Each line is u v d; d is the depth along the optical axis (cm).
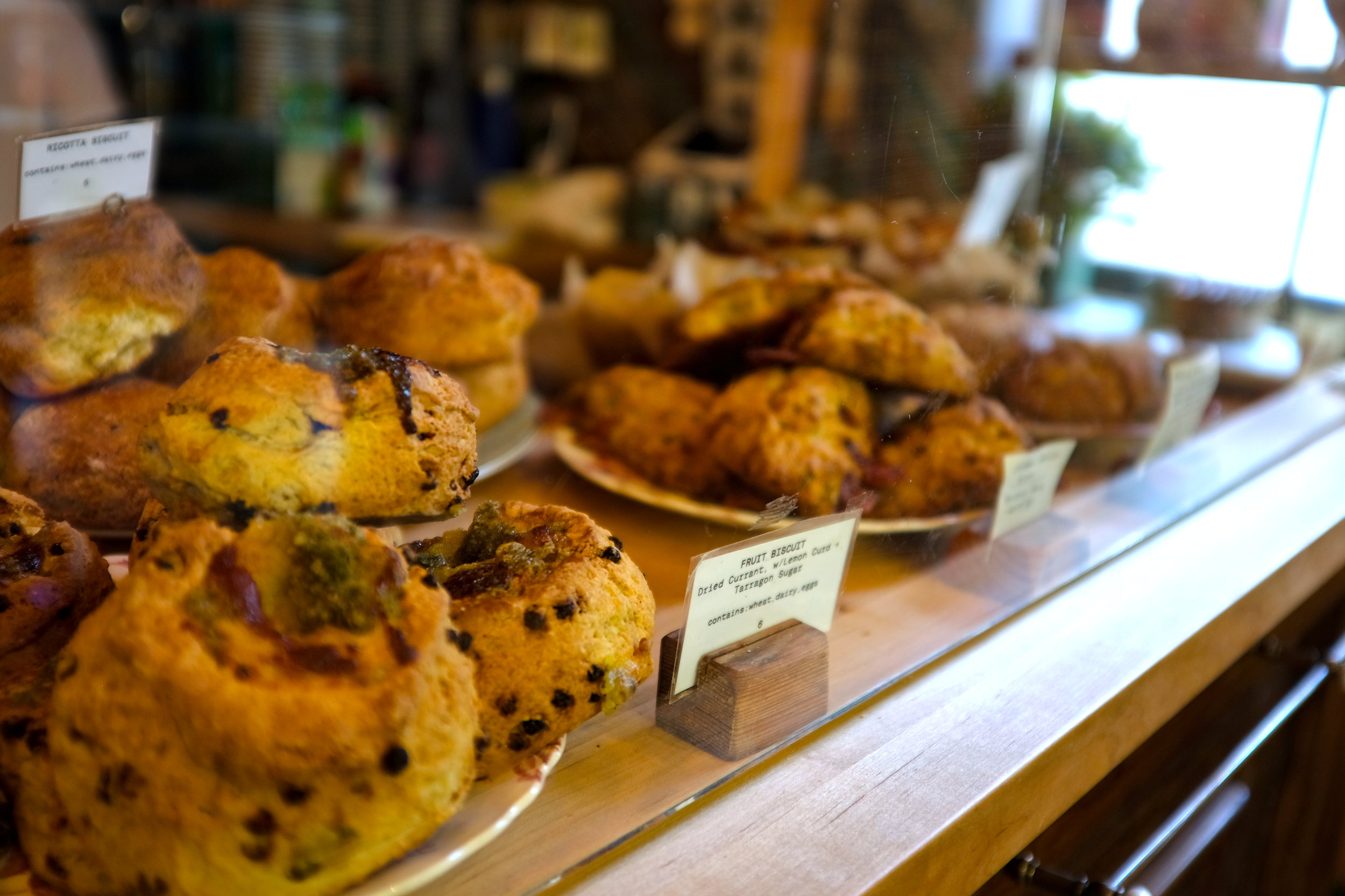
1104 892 53
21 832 34
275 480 38
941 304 67
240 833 31
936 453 60
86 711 32
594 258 126
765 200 92
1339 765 95
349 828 32
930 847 42
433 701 34
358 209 136
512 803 38
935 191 71
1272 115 86
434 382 42
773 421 59
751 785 45
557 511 46
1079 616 61
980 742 49
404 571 35
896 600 58
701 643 46
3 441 49
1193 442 84
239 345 40
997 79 73
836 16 104
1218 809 76
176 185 110
